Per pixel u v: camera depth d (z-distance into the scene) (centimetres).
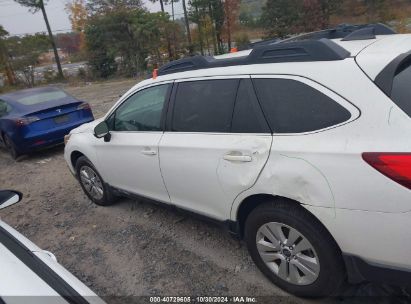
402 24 2692
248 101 282
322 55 248
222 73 301
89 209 505
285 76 260
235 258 348
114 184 446
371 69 226
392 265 222
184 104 332
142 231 423
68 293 184
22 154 810
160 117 355
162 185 362
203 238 389
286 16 3116
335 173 226
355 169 218
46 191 607
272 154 258
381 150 210
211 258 354
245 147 274
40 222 493
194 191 327
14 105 794
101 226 452
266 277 305
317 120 242
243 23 3853
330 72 239
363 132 221
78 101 822
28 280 180
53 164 755
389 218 212
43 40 3628
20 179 693
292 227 261
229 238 382
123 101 401
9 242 216
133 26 3189
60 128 784
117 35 3303
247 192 278
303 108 250
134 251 387
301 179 241
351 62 235
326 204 232
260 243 289
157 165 355
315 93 244
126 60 3416
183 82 335
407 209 205
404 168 201
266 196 272
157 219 444
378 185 211
